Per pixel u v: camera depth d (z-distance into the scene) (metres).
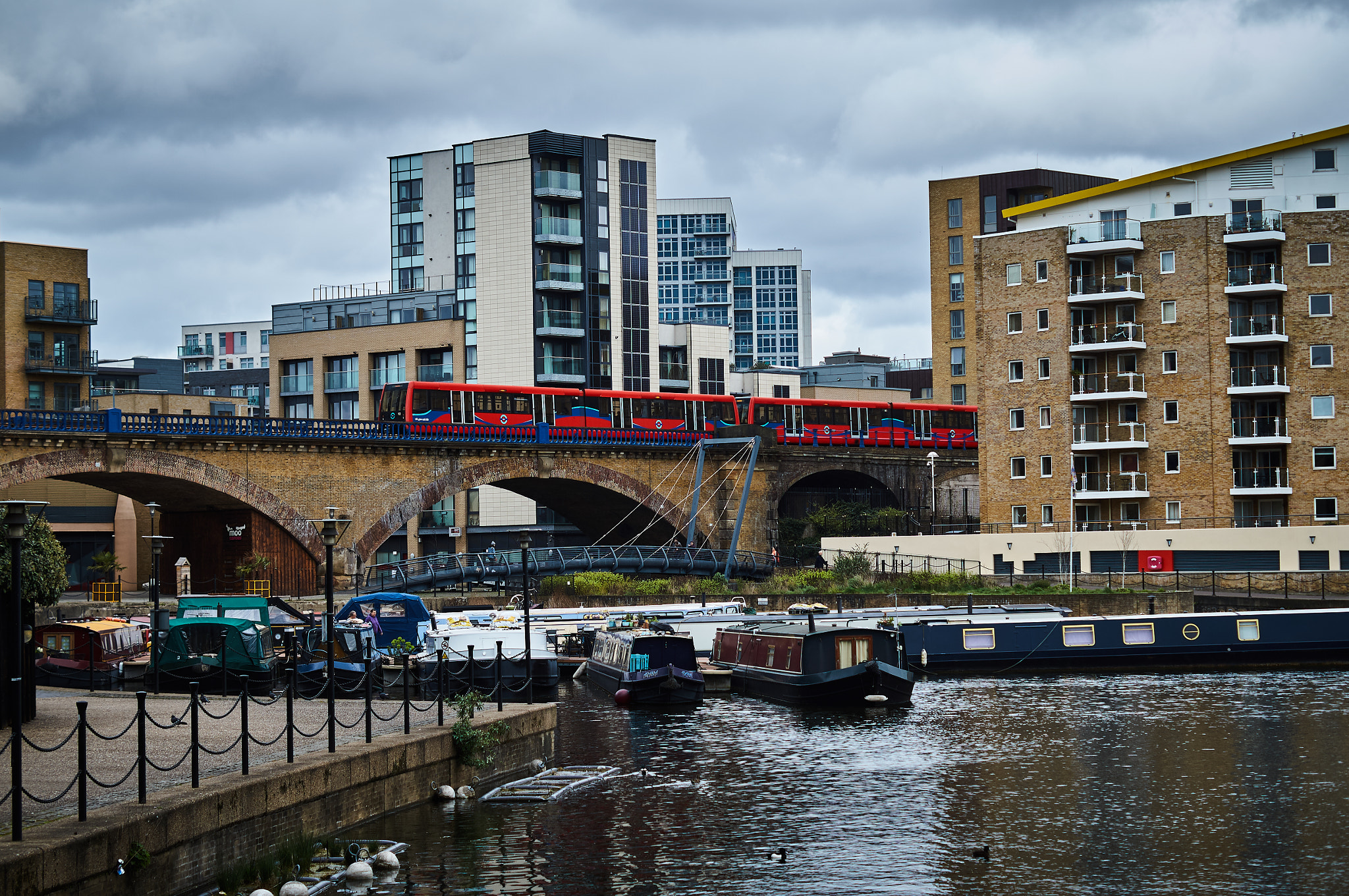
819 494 109.50
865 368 182.12
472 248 123.06
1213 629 59.22
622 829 30.22
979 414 87.94
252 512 76.81
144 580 95.88
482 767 32.12
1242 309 81.06
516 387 88.69
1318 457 79.31
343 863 25.08
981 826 30.91
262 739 29.00
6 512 24.44
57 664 49.88
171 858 21.17
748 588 79.75
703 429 96.94
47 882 18.41
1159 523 81.56
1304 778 35.56
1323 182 81.62
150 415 72.12
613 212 119.75
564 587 77.50
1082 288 83.56
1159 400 82.19
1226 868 27.52
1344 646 58.94
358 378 117.69
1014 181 124.88
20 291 100.69
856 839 29.80
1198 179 83.25
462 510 114.38
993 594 71.75
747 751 40.62
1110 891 26.19
